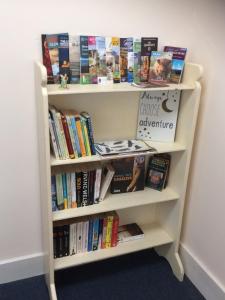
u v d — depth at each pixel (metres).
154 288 1.96
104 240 1.95
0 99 1.61
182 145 1.87
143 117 1.92
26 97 1.65
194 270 2.00
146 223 2.24
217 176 1.75
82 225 1.85
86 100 1.78
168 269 2.11
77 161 1.62
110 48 1.66
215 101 1.71
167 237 2.09
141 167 1.96
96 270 2.07
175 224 2.03
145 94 1.87
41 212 1.89
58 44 1.57
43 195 1.74
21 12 1.50
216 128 1.72
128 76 1.75
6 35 1.51
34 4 1.51
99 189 1.83
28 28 1.54
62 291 1.90
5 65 1.56
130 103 1.88
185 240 2.10
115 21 1.68
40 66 1.43
